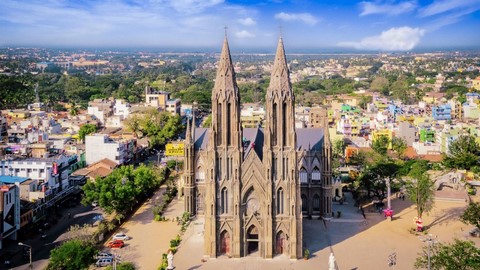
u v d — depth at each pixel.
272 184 111.06
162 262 108.06
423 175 145.75
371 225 137.38
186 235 127.56
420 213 133.88
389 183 146.50
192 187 143.00
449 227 135.50
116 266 98.62
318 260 111.38
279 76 110.81
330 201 141.00
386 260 111.44
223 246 113.94
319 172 141.75
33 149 182.25
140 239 125.19
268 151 110.50
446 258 84.75
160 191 173.12
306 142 143.75
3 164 153.50
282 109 110.69
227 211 112.81
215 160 111.19
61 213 146.75
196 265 108.25
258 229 112.50
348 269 106.31
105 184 137.50
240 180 111.06
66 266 95.94
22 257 112.12
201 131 148.50
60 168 161.00
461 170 194.25
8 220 119.06
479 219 119.94
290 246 111.69
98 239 121.88
